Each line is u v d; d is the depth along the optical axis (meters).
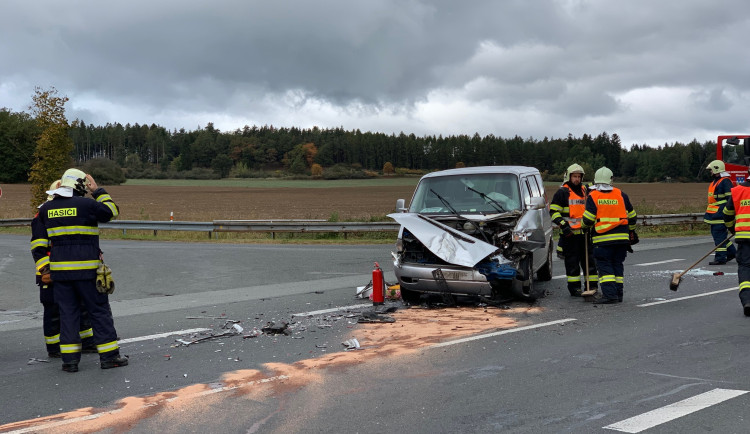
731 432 4.15
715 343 6.53
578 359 6.05
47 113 31.56
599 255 9.02
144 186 123.00
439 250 8.92
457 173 10.50
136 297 11.00
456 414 4.62
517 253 9.22
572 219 9.59
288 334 7.50
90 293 6.27
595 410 4.63
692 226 25.08
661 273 12.12
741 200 8.12
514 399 4.93
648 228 24.25
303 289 11.27
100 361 6.38
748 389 5.02
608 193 8.94
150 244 22.69
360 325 7.93
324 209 57.56
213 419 4.65
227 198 82.06
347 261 15.82
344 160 177.62
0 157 103.88
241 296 10.70
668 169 147.25
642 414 4.52
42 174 31.91
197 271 14.41
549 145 170.38
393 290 10.17
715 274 11.74
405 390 5.22
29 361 6.73
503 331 7.34
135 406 5.01
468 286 8.91
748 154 16.66
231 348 6.92
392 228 24.19
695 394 4.92
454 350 6.50
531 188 10.59
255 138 186.12
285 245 21.73
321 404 4.91
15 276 14.20
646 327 7.38
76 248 6.24
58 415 4.87
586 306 8.91
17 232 30.47
